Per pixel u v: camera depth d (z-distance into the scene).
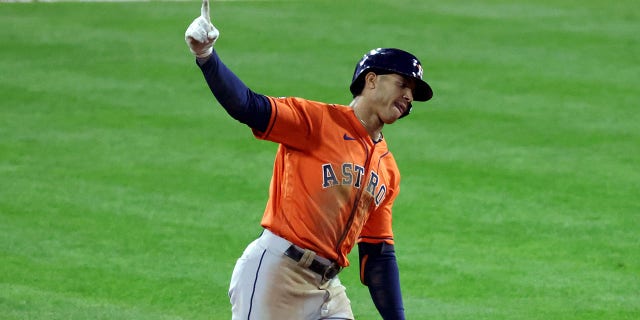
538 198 35.53
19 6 63.88
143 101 46.16
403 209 34.31
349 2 67.19
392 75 16.50
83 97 46.53
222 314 25.89
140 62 52.25
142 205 34.16
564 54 55.16
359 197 16.66
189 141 40.97
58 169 37.50
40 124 42.81
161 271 28.77
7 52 53.56
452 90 48.38
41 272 28.30
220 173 37.50
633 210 34.44
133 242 30.95
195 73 50.69
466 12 64.62
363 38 57.81
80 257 29.61
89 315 25.31
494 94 47.91
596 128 43.34
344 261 17.00
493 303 26.97
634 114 45.31
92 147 40.03
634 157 39.91
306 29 59.56
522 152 40.25
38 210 33.41
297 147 16.30
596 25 61.72
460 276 28.92
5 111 44.38
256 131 16.05
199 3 65.81
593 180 37.31
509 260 30.22
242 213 33.75
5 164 37.88
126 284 27.72
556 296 27.48
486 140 41.59
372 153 16.73
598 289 28.02
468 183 36.81
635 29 60.84
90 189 35.56
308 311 16.88
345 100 46.72
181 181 36.59
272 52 54.47
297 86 48.53
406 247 31.11
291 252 16.52
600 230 32.72
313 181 16.34
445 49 55.91
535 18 63.28
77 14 62.19
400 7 65.94
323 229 16.53
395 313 18.11
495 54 55.03
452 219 33.56
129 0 66.00
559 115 44.97
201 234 31.81
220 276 28.53
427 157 39.47
